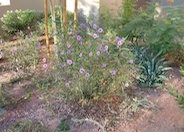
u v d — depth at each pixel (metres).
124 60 2.77
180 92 2.83
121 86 2.76
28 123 2.32
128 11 4.36
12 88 2.97
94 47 2.62
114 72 2.54
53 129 2.30
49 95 2.75
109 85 2.67
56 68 2.82
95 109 2.56
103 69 2.58
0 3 5.25
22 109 2.59
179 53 3.55
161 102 2.73
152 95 2.85
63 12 3.56
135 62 3.12
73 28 3.20
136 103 2.64
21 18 4.76
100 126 2.29
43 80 3.06
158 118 2.48
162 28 3.45
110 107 2.59
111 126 2.35
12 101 2.70
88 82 2.58
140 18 3.85
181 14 3.68
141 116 2.50
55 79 2.85
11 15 4.77
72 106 2.60
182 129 2.33
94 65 2.55
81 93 2.62
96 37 2.68
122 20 4.19
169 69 3.28
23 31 4.72
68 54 2.69
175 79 3.17
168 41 3.43
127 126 2.36
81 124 2.37
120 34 3.82
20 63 3.52
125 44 3.12
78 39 2.75
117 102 2.67
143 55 3.21
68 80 2.66
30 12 4.98
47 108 2.58
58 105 2.62
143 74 3.06
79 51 2.65
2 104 2.64
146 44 3.54
